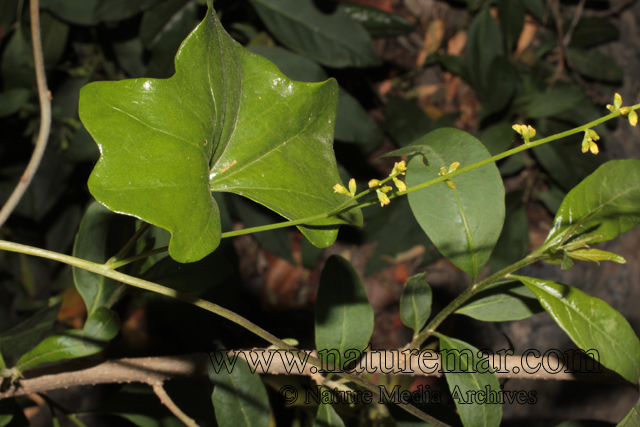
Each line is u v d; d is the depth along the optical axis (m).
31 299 0.85
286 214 0.46
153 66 0.64
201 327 0.59
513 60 0.90
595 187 0.50
